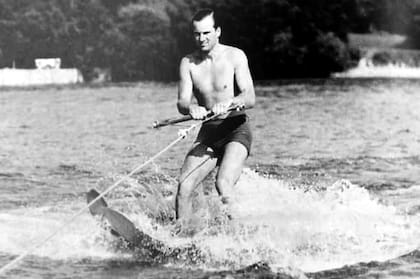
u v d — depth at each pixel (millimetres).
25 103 48000
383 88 57344
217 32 13133
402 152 24078
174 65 81688
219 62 13086
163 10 81250
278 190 15797
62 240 12961
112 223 12039
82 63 81375
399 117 35375
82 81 81375
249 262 11367
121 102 47219
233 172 12531
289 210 13750
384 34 84062
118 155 24031
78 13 81375
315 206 14344
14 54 82438
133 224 11789
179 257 11688
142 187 17578
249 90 12914
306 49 80312
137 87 65562
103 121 35438
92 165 22125
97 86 68250
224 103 12430
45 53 82500
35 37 82125
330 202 15008
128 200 16047
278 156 23266
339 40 80375
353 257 11609
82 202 16578
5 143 27625
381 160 22328
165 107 42656
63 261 11703
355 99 47031
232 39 81250
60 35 81688
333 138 27797
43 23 81500
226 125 12984
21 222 14328
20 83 76375
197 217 12570
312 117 35656
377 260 11461
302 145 25828
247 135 13016
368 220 13742
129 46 81375
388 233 13000
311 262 11367
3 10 81312
